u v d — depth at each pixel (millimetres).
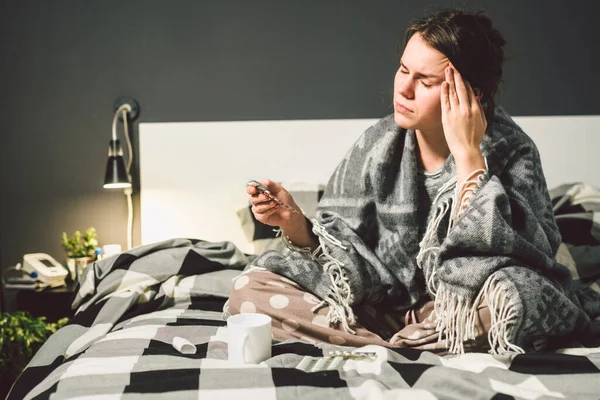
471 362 1206
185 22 2576
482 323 1302
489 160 1475
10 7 2564
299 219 1521
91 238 2510
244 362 1204
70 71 2598
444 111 1383
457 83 1372
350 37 2590
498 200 1321
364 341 1389
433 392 1038
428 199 1543
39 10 2568
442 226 1469
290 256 1519
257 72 2600
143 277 1939
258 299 1427
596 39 2617
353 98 2611
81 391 1065
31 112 2615
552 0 2600
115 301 1822
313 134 2561
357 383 1089
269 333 1234
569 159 2594
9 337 2096
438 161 1545
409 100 1429
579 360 1177
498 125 1531
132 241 2668
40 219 2664
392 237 1570
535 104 2645
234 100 2609
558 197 2355
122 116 2604
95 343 1421
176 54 2588
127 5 2568
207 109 2609
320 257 1531
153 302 1868
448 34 1380
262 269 1510
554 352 1368
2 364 2109
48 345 1613
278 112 2615
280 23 2582
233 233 2570
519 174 1496
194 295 1920
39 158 2639
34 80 2600
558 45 2619
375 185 1571
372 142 1622
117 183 2373
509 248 1310
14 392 1370
